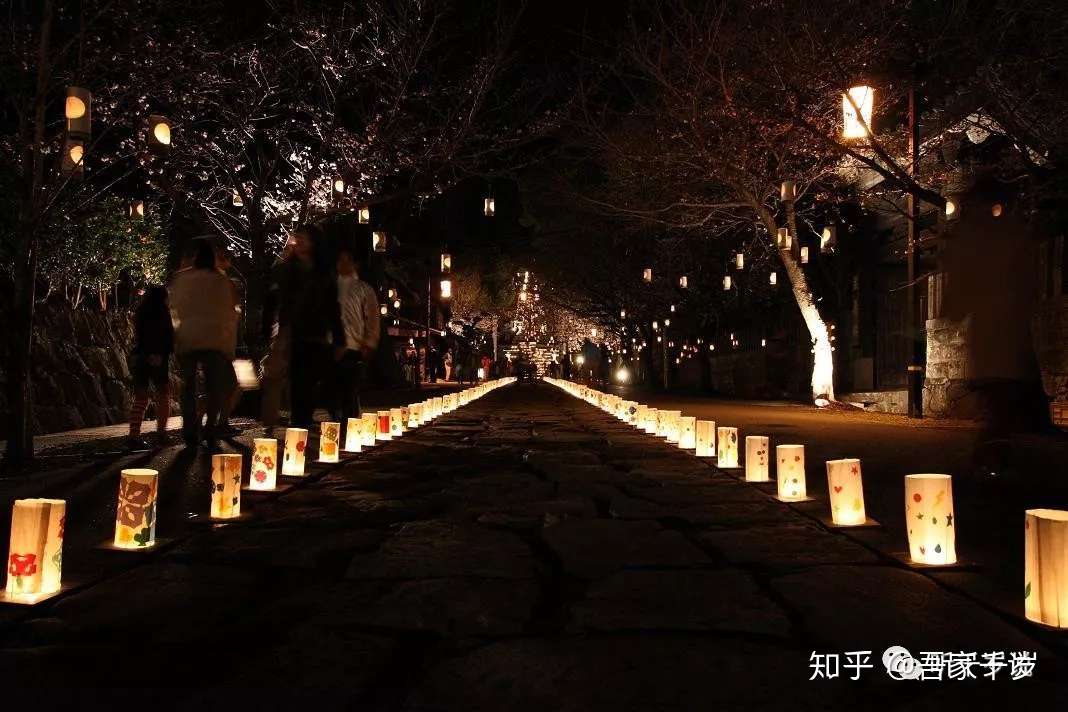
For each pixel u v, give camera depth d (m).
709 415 17.34
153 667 2.63
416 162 15.47
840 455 8.95
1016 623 3.09
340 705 2.33
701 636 2.92
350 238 26.33
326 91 15.71
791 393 31.25
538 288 52.31
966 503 5.77
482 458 8.66
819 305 28.81
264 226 13.85
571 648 2.79
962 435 11.75
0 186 11.54
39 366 10.96
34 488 6.30
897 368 24.08
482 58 15.51
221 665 2.65
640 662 2.66
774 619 3.11
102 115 11.38
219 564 4.05
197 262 8.61
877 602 3.36
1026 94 12.28
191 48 12.55
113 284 15.62
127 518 4.30
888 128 20.00
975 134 16.28
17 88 8.63
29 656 2.72
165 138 7.98
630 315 42.81
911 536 4.07
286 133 16.34
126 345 13.56
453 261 53.12
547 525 4.98
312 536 4.71
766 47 15.41
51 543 3.47
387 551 4.29
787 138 18.80
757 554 4.25
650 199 22.70
